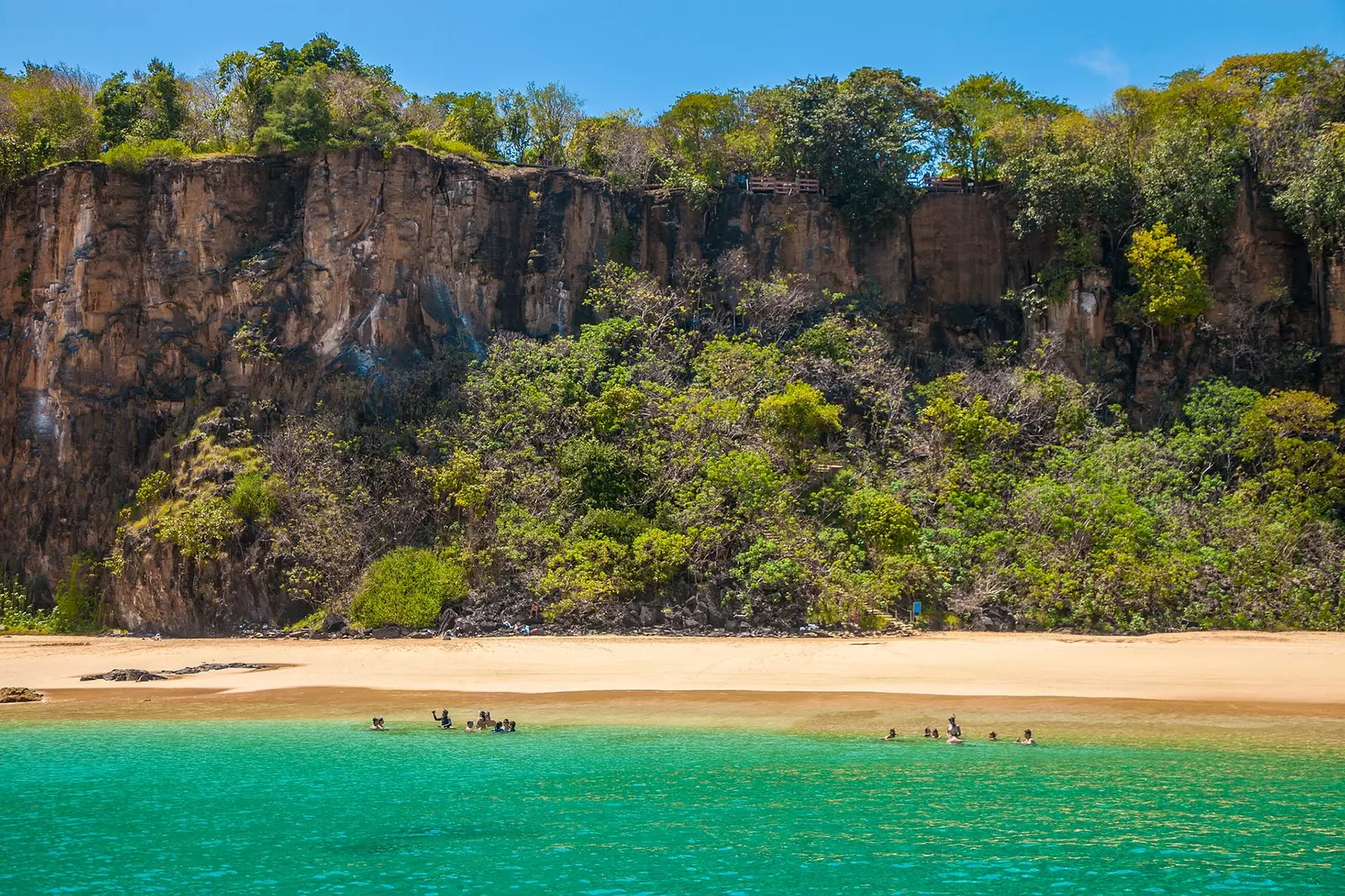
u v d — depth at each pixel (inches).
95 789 741.3
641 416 1772.9
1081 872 580.1
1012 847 616.4
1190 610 1478.8
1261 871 579.5
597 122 2223.2
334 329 1851.6
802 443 1760.6
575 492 1643.7
